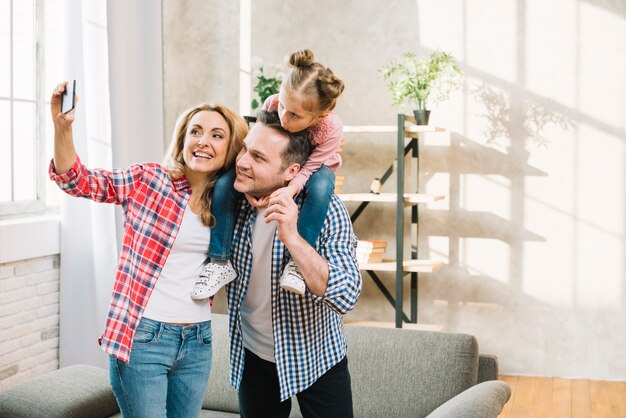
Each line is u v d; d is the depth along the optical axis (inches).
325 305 80.7
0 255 166.4
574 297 204.4
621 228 200.2
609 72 199.9
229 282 86.0
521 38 205.0
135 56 203.3
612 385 197.6
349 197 197.9
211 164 83.6
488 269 209.6
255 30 224.4
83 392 118.9
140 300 82.9
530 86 204.8
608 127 200.5
